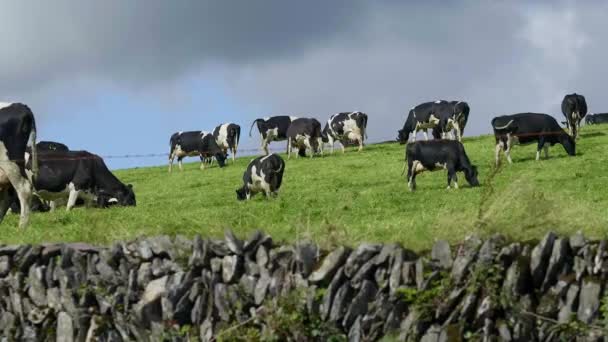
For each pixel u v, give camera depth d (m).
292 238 15.21
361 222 19.84
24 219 24.88
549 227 13.80
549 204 14.33
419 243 14.23
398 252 13.54
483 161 41.38
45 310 16.42
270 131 61.09
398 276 13.45
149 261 15.55
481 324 12.83
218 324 14.66
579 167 35.06
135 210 29.23
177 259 15.19
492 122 40.47
